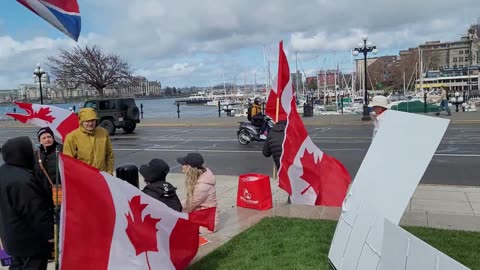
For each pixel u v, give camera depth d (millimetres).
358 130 20219
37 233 3602
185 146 16766
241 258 4848
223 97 84438
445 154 12250
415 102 26828
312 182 6562
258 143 16672
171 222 4297
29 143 3648
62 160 3365
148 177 5105
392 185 3611
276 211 6418
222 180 9828
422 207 6797
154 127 26766
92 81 44406
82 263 3420
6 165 3596
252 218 6266
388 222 3145
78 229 3404
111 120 22281
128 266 3715
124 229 3738
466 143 14297
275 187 8617
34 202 3551
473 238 5105
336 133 19281
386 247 3131
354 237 3984
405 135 3666
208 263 4727
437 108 26312
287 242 5270
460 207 6758
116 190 3727
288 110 6918
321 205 6582
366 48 25547
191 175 5816
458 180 8977
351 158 12352
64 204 3348
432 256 2656
